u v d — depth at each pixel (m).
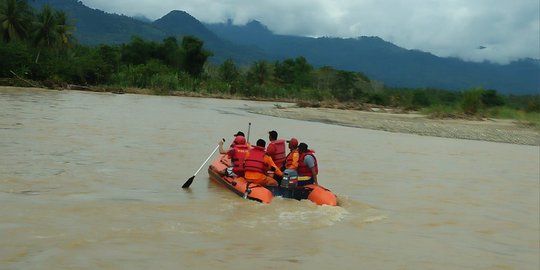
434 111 49.91
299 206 8.98
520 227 8.78
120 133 18.27
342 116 40.28
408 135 27.89
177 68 83.19
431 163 16.81
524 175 15.44
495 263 6.70
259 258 6.16
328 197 9.16
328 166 14.55
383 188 11.75
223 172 10.55
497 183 13.59
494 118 46.34
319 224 7.94
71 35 63.38
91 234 6.70
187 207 8.56
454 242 7.61
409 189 11.85
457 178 14.02
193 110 36.03
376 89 115.94
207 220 7.79
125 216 7.73
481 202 10.87
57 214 7.57
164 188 10.05
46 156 12.45
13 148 13.22
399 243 7.31
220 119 29.59
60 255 5.80
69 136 16.30
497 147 24.62
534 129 36.12
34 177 10.06
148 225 7.31
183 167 12.57
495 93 67.31
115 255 5.92
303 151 10.00
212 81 78.50
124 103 36.84
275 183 9.95
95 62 61.16
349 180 12.52
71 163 11.83
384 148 20.28
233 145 10.84
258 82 93.06
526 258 7.00
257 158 9.83
